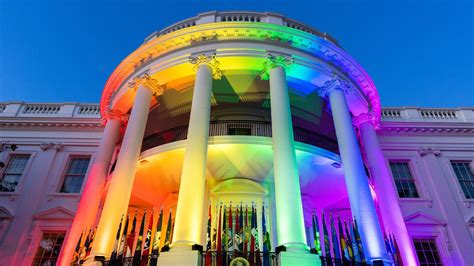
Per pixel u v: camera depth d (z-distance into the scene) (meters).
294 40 11.87
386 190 12.08
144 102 11.52
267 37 11.80
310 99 13.13
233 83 12.72
